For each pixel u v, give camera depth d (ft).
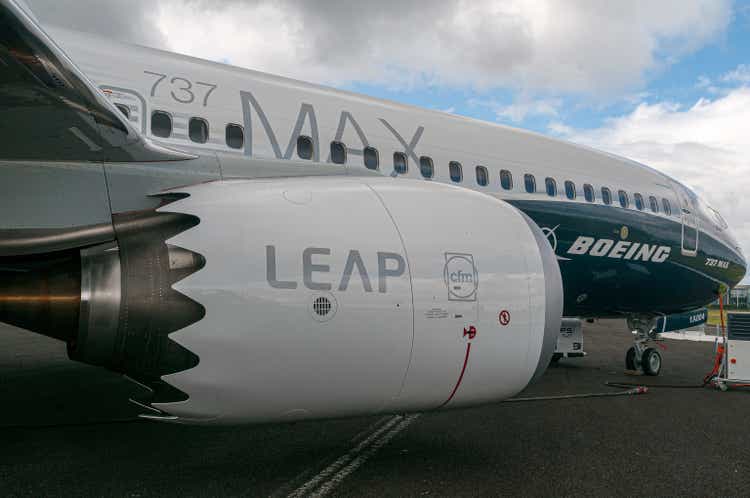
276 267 9.87
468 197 12.79
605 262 23.53
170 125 14.21
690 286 27.07
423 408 11.57
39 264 10.11
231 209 10.25
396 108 19.25
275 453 13.39
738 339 23.93
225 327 9.51
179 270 9.61
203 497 10.50
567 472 12.39
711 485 11.84
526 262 12.46
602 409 19.21
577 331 30.60
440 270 11.23
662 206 25.82
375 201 11.51
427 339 10.95
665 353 40.57
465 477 11.92
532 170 21.67
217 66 15.97
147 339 9.46
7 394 19.11
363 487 11.21
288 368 9.90
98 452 13.23
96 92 8.64
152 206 10.62
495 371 11.79
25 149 9.78
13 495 10.41
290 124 16.12
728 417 18.53
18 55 7.52
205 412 9.77
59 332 10.05
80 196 10.14
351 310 10.27
